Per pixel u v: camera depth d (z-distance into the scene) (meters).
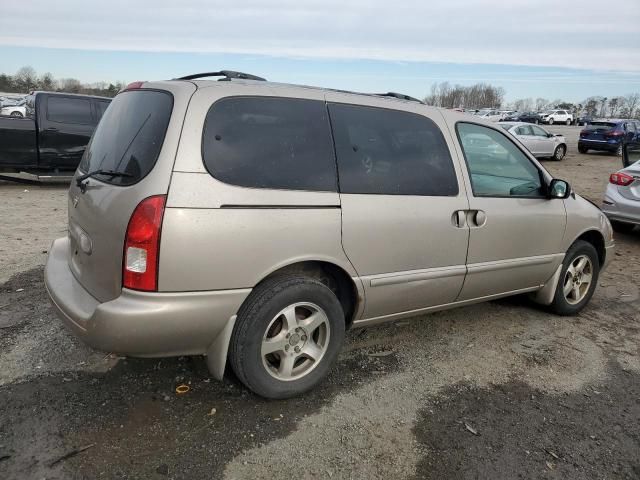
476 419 2.97
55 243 3.65
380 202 3.12
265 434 2.71
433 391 3.23
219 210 2.56
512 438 2.82
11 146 9.74
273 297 2.76
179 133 2.55
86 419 2.72
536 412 3.08
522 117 55.28
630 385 3.46
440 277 3.47
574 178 15.85
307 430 2.77
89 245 2.80
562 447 2.77
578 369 3.63
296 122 2.92
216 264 2.56
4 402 2.82
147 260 2.46
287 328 2.88
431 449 2.69
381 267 3.17
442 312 4.50
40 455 2.44
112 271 2.59
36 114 9.89
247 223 2.63
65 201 9.08
